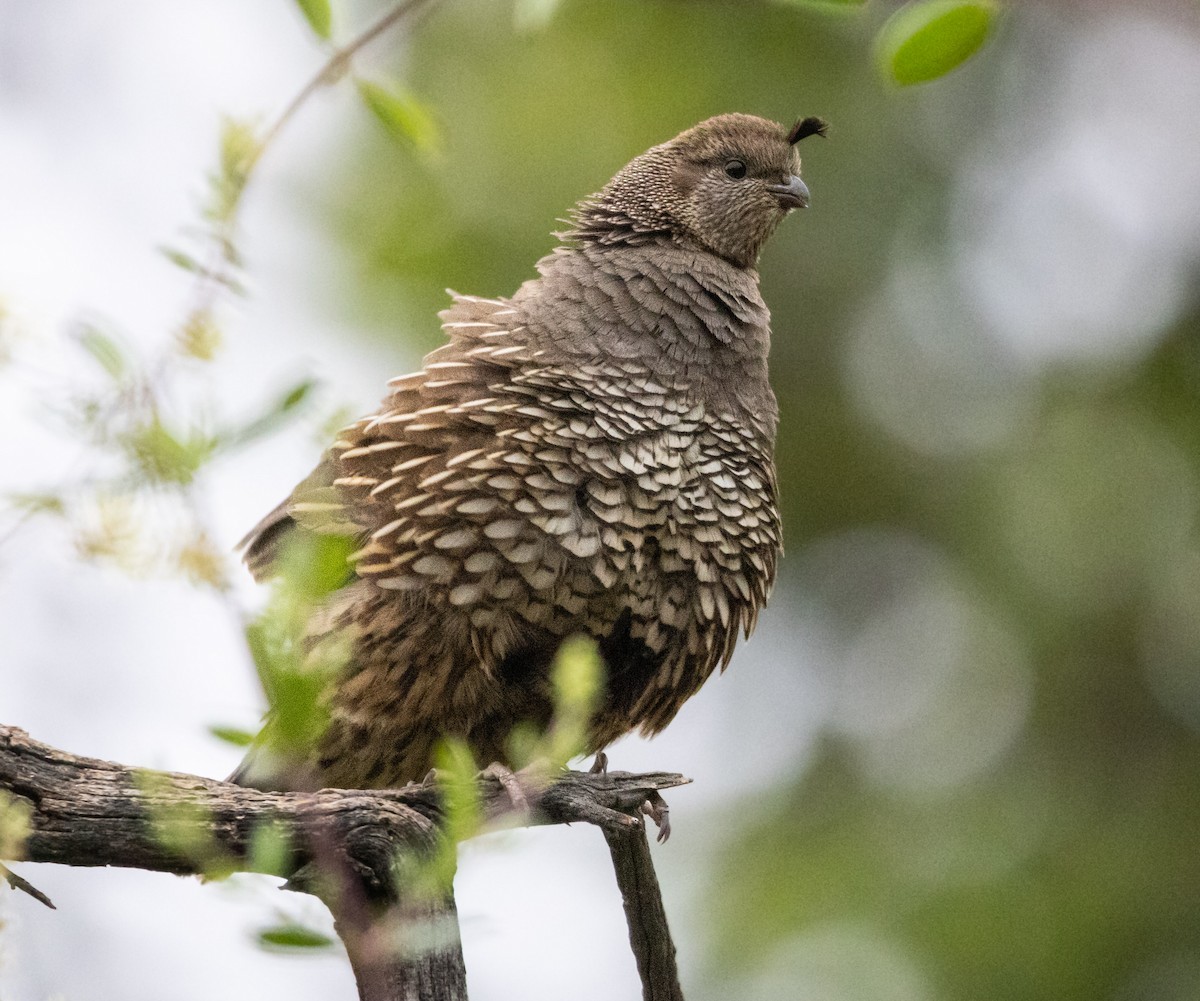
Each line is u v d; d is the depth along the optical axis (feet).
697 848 44.93
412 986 20.85
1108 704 45.98
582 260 28.76
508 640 26.35
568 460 26.25
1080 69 47.85
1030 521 46.32
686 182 31.12
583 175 43.60
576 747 22.95
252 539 28.55
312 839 20.20
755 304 29.37
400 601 26.17
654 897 24.26
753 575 28.14
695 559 27.14
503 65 44.34
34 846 19.92
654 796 24.48
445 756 19.54
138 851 20.25
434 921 20.72
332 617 26.27
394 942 20.07
